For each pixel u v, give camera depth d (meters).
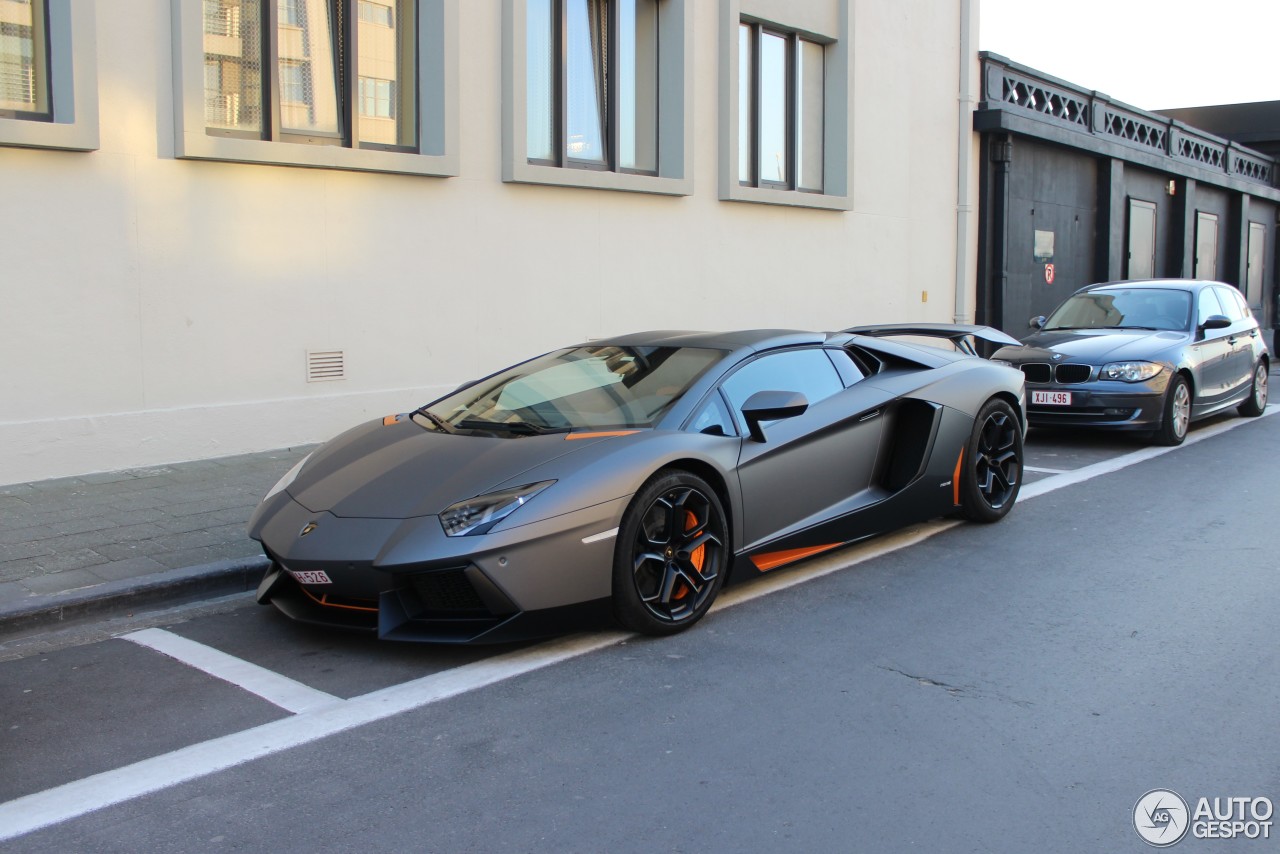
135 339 7.33
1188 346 9.35
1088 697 3.69
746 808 2.92
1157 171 20.70
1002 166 16.02
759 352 5.08
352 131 8.41
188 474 7.19
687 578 4.37
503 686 3.82
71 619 4.60
